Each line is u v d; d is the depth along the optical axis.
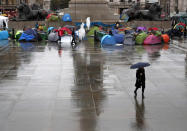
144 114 9.42
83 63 18.20
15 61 19.03
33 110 9.79
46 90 12.24
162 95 11.61
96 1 51.88
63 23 47.50
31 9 50.72
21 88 12.55
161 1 102.94
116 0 113.12
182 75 15.16
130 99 11.03
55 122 8.74
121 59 19.69
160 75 15.13
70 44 29.27
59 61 18.91
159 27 49.66
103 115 9.30
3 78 14.35
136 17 51.22
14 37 35.66
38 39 32.97
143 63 11.26
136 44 29.30
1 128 8.34
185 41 33.22
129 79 14.18
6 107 10.12
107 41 28.80
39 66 17.33
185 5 95.31
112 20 51.28
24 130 8.21
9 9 98.12
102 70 16.17
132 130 8.17
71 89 12.40
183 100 10.98
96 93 11.80
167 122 8.76
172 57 20.70
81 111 9.67
